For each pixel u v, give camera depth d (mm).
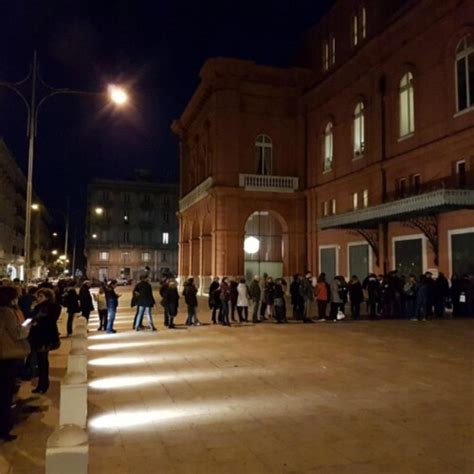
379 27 28562
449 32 22703
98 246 86688
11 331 6516
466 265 21078
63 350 13656
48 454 3109
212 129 36719
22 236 74188
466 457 5570
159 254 89688
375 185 28109
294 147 37688
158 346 13984
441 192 19656
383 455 5652
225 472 5254
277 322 19422
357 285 20938
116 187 88375
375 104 28391
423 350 12484
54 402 8211
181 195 49188
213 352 12773
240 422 6930
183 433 6496
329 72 34250
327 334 15758
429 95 24000
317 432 6465
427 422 6812
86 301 17328
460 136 21578
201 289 39625
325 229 30781
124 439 6289
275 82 37344
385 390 8570
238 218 35625
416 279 21438
